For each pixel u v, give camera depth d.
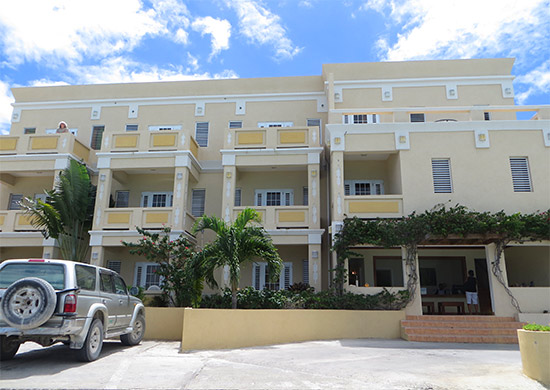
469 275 16.73
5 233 17.84
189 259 13.97
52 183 20.42
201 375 7.14
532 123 16.03
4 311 7.15
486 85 19.73
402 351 10.25
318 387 6.36
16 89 22.08
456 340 12.49
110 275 9.88
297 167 18.58
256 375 7.16
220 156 20.38
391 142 16.41
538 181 15.59
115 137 18.69
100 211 17.75
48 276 7.92
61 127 20.11
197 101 21.14
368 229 14.82
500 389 6.36
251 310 11.64
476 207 15.51
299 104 20.62
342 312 13.43
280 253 18.69
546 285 15.42
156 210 17.61
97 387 6.15
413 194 15.84
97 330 8.48
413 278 14.52
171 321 13.18
